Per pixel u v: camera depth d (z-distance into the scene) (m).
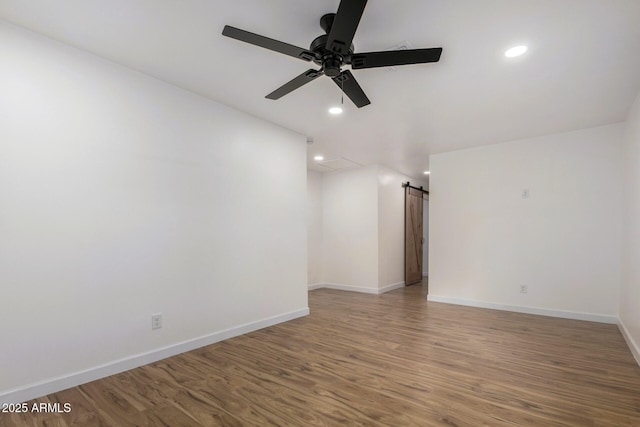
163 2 1.77
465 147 4.63
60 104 2.15
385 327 3.58
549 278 4.07
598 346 2.97
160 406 1.95
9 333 1.93
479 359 2.67
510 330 3.46
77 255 2.20
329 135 4.10
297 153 4.00
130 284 2.46
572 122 3.62
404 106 3.15
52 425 1.76
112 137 2.39
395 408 1.93
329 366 2.53
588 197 3.85
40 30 2.04
